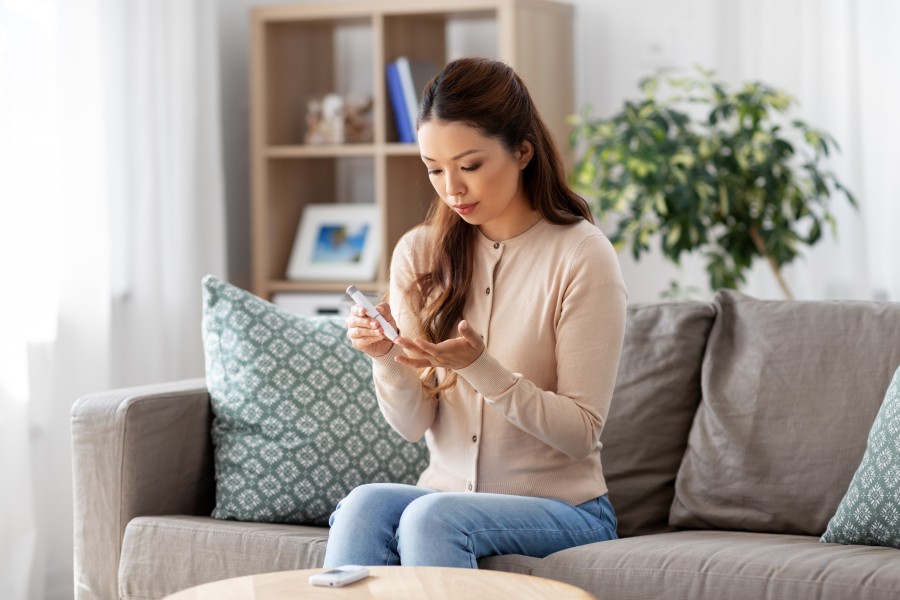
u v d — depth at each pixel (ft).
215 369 7.83
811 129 11.69
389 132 12.42
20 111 9.53
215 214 12.21
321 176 13.52
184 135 11.62
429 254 6.82
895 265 11.45
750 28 12.19
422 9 11.98
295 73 13.08
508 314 6.54
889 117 11.46
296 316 7.98
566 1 12.91
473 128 6.14
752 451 7.14
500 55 11.71
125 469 7.35
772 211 11.09
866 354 7.09
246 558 6.91
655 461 7.52
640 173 10.55
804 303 7.53
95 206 10.35
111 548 7.37
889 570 5.61
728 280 11.32
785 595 5.68
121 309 11.06
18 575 9.31
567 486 6.42
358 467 7.59
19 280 9.39
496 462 6.43
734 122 12.12
